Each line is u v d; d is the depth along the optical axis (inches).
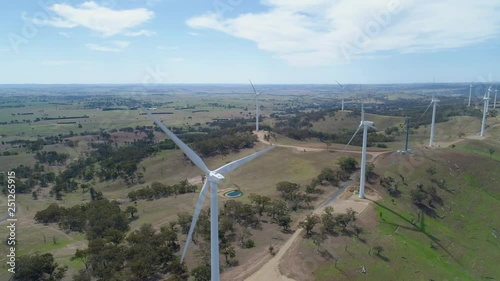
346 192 4114.2
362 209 3639.3
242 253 2869.1
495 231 3671.3
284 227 3297.2
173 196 4498.0
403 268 2746.1
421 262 2883.9
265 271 2598.4
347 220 3179.1
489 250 3353.8
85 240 3302.2
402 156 5157.5
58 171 6363.2
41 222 3759.8
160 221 3634.4
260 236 3166.8
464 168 4810.5
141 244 2878.9
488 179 4633.4
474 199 4239.7
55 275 2549.2
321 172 4702.3
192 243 3107.8
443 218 3814.0
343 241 2989.7
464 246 3371.1
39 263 2546.8
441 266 2935.5
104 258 2677.2
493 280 2942.9
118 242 3085.6
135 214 3922.2
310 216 3262.8
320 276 2536.9
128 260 2733.8
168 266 2640.3
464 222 3801.7
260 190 4512.8
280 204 3577.8
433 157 5093.5
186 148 1881.2
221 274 2566.4
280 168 5467.5
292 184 4183.1
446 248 3272.6
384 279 2586.1
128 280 2420.0
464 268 3036.4
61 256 2933.1
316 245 2908.5
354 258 2763.3
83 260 2741.1
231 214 3590.1
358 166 4899.1
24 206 4520.2
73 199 4990.2
